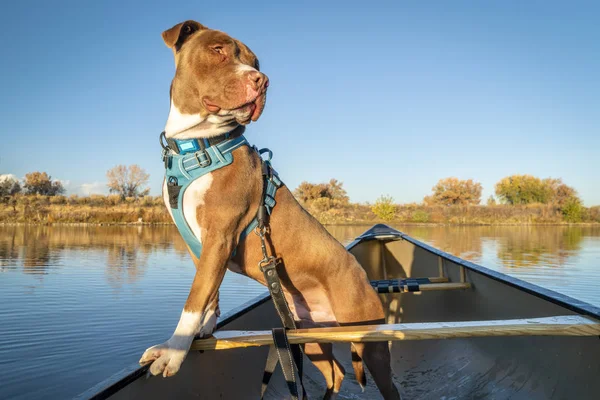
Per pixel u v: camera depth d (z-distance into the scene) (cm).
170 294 738
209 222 226
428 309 538
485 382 348
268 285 246
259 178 243
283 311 246
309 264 264
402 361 450
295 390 223
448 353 432
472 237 2192
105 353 470
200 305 214
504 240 1997
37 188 5003
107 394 169
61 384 391
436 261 586
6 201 3938
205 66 222
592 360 249
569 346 272
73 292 748
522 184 5691
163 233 2344
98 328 551
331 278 269
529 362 318
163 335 531
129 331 544
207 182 226
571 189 5541
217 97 218
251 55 243
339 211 4038
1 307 648
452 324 226
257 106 226
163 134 241
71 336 520
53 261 1138
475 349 404
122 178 5422
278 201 255
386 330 221
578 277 925
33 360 448
